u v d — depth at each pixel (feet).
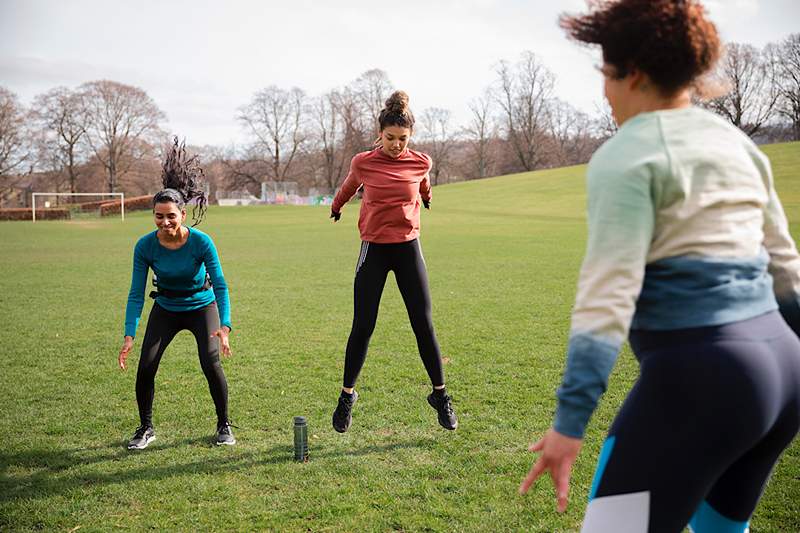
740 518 6.80
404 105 14.15
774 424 6.19
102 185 234.58
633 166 5.93
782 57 212.02
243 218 134.51
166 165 15.85
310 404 18.98
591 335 5.84
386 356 24.23
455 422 15.56
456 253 62.28
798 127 216.95
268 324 30.91
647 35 6.30
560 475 6.03
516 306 34.71
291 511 12.39
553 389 20.04
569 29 6.85
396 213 14.47
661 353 5.96
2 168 211.20
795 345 6.16
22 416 18.20
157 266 15.67
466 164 277.85
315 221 123.24
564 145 277.44
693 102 7.11
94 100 224.33
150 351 15.80
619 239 5.82
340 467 14.39
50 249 72.79
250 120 257.34
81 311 34.76
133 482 13.83
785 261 6.91
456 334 27.96
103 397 19.97
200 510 12.51
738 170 6.18
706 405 5.70
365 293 14.83
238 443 16.02
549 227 94.84
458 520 11.96
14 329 30.14
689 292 5.90
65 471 14.46
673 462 5.82
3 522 12.13
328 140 264.11
